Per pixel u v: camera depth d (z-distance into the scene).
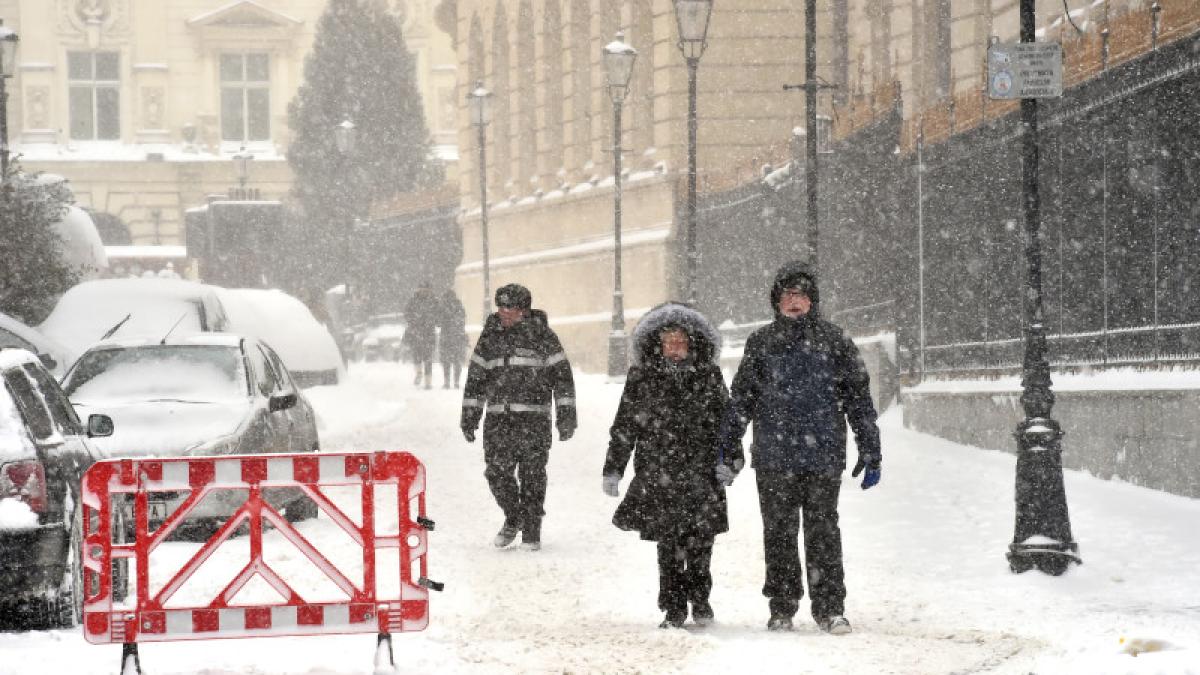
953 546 34.88
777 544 26.45
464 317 108.25
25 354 29.69
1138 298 42.34
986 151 52.62
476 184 152.00
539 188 138.62
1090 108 44.47
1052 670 22.11
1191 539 33.72
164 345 42.72
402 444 63.56
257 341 45.25
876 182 66.69
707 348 26.83
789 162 85.12
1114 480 42.56
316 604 22.75
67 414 30.52
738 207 98.12
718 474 26.64
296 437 43.59
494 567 33.47
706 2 77.94
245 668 23.03
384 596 28.83
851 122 70.12
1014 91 33.25
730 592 30.47
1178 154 39.88
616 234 98.38
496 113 149.25
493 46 149.12
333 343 85.69
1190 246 39.53
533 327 36.38
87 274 83.56
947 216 56.59
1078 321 46.09
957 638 25.50
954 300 56.19
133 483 22.59
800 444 26.34
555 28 138.25
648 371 26.81
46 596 26.88
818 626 26.70
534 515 36.22
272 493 38.75
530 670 22.89
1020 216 49.75
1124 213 43.00
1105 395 43.06
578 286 128.62
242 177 154.12
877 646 24.75
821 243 76.69
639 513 26.64
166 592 22.62
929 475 46.00
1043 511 31.66
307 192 189.25
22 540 26.09
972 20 76.44
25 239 73.31
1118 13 49.59
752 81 114.44
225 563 33.72
